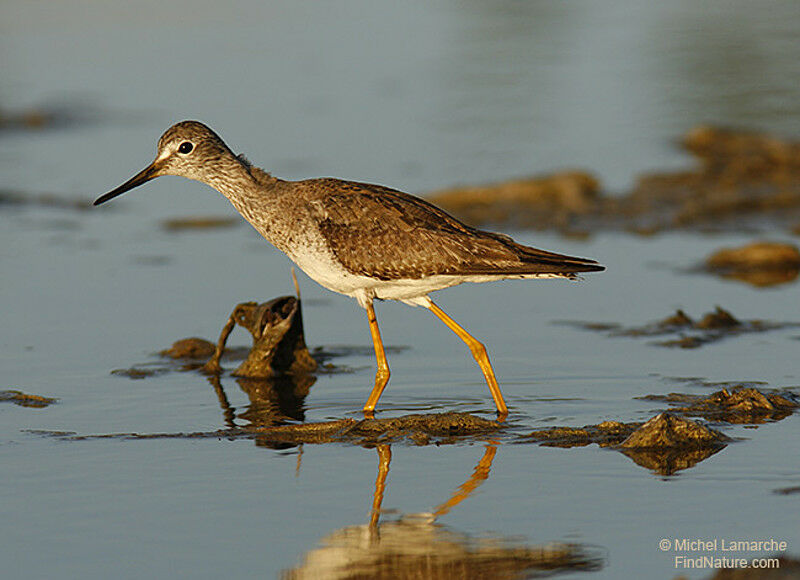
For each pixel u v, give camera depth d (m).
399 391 12.76
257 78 30.52
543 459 10.59
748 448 10.70
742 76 29.20
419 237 11.99
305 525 9.18
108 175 23.20
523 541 8.83
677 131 25.31
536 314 15.53
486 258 11.93
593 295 16.33
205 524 9.20
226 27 37.09
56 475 10.26
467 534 8.98
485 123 26.42
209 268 17.66
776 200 20.98
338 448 11.03
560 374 13.09
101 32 36.22
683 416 11.41
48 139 26.00
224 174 12.74
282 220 12.40
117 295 16.23
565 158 23.62
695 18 36.69
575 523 9.12
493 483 10.01
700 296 16.16
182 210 21.23
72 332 14.70
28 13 38.53
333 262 12.20
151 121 26.91
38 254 18.28
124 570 8.40
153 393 12.74
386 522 9.22
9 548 8.76
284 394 12.80
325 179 12.62
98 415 11.97
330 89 29.41
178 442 11.18
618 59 31.73
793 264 17.52
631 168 23.05
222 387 13.03
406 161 23.45
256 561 8.56
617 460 10.50
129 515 9.38
